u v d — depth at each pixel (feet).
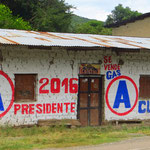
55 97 33.45
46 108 33.01
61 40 34.50
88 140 26.35
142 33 61.41
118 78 36.96
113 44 35.35
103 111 36.27
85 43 33.65
